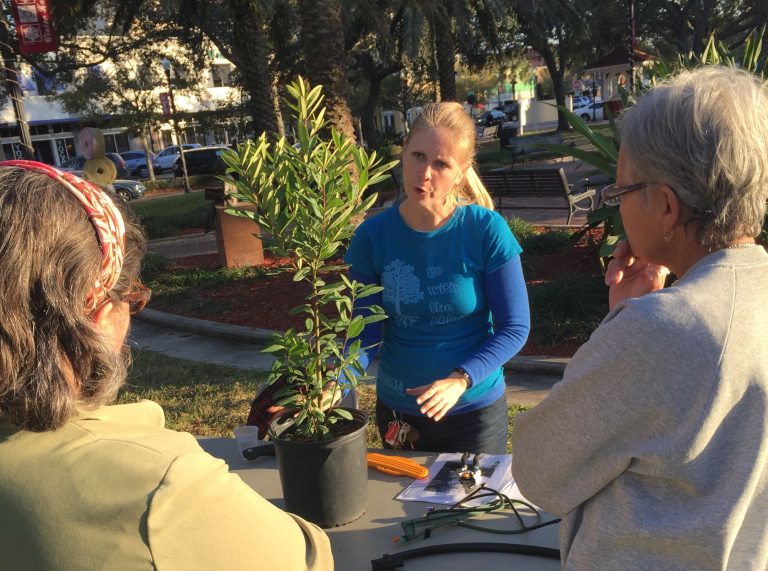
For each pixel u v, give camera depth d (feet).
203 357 21.01
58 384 2.98
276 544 3.25
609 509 3.44
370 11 51.98
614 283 4.69
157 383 18.24
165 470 2.92
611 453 3.39
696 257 3.67
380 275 7.69
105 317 3.36
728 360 3.18
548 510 3.73
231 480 3.16
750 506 3.28
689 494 3.27
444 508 5.89
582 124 21.25
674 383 3.20
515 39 96.84
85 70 83.87
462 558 5.21
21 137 32.04
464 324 7.51
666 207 3.58
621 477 3.43
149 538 2.80
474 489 6.23
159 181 103.91
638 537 3.30
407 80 105.70
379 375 8.02
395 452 7.20
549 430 3.62
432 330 7.51
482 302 7.45
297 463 5.55
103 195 3.38
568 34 103.04
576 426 3.46
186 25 52.49
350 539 5.59
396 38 71.61
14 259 2.93
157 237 46.96
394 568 5.10
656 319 3.26
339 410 5.77
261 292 26.16
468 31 69.82
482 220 7.36
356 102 100.32
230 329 22.59
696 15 100.42
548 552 5.14
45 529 2.83
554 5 76.69
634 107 3.75
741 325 3.26
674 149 3.42
